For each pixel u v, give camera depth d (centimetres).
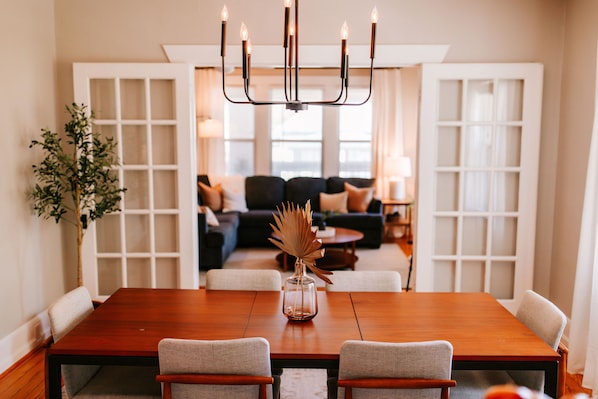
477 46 374
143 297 262
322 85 779
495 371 234
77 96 373
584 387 303
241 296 264
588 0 334
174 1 374
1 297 321
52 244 381
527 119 371
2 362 321
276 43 376
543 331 221
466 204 388
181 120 378
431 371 183
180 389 192
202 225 541
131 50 379
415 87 768
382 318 233
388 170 727
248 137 800
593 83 329
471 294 270
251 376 186
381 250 665
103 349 198
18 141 336
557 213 379
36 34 355
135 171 390
